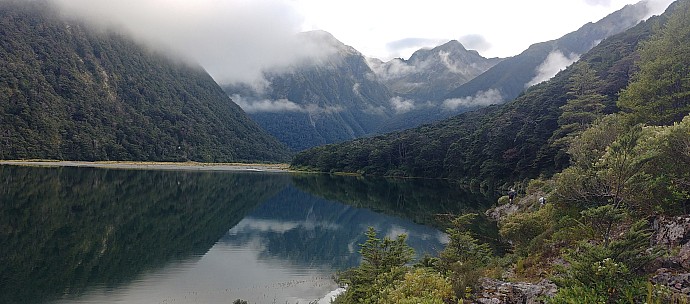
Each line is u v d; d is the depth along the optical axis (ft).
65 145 438.81
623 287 30.73
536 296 37.27
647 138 48.67
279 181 329.52
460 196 227.20
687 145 45.27
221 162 627.05
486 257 69.41
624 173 46.98
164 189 231.91
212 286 76.23
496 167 250.57
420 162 373.40
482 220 129.90
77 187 211.00
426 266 62.34
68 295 69.41
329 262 96.12
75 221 128.26
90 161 450.71
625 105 118.42
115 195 192.54
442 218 155.94
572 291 31.89
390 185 305.53
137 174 320.70
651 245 41.70
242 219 151.84
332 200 214.90
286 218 157.38
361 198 224.53
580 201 56.80
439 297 37.60
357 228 139.23
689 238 38.50
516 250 72.02
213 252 101.96
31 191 183.21
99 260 89.97
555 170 189.37
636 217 47.75
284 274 85.20
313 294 72.95
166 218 144.46
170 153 566.36
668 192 45.09
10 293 69.10
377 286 49.98
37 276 77.77
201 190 238.07
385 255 60.95
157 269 85.71
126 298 69.00
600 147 100.94
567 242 56.29
